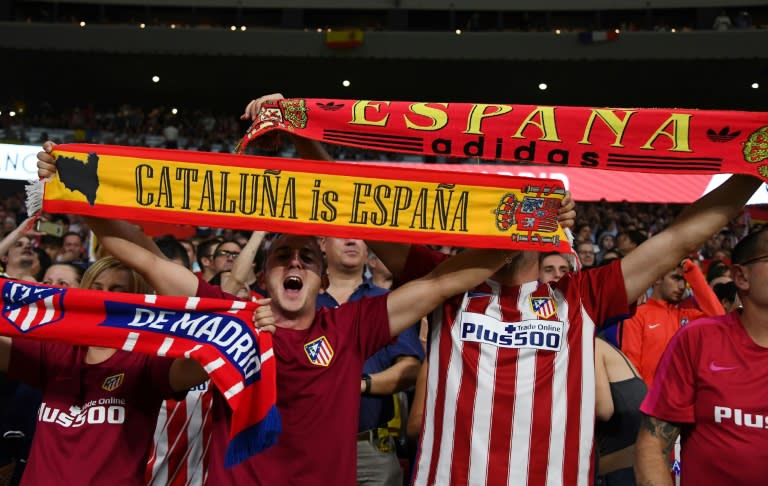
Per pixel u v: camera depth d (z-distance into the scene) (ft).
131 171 8.35
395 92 85.46
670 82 78.64
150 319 8.02
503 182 8.41
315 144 9.29
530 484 8.14
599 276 8.61
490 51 78.18
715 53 74.43
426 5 84.64
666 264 8.43
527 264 8.72
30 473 7.98
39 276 16.12
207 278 19.24
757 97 79.87
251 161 8.44
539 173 47.01
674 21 83.76
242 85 85.35
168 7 88.43
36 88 86.07
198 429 9.98
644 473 8.05
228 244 17.61
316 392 8.21
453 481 8.25
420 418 9.36
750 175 8.32
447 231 8.45
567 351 8.41
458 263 8.55
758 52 73.56
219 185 8.42
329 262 13.74
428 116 8.61
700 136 8.32
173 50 80.07
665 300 15.38
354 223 8.48
